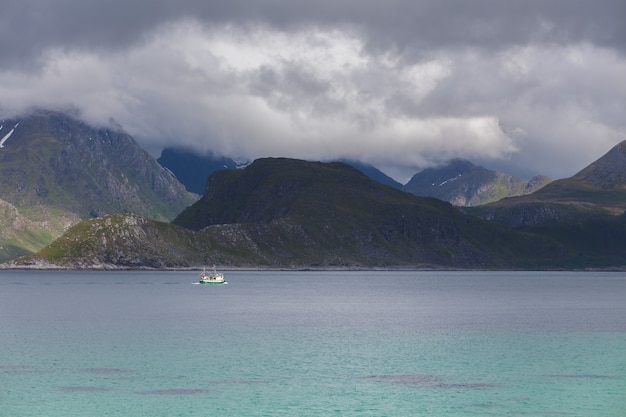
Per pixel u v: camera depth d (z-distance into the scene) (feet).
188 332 445.37
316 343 394.11
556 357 347.36
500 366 322.55
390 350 368.89
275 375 300.61
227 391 271.49
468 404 254.27
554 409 247.91
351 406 251.39
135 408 246.88
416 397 263.49
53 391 269.44
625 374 304.50
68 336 422.00
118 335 428.15
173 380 289.74
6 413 240.12
